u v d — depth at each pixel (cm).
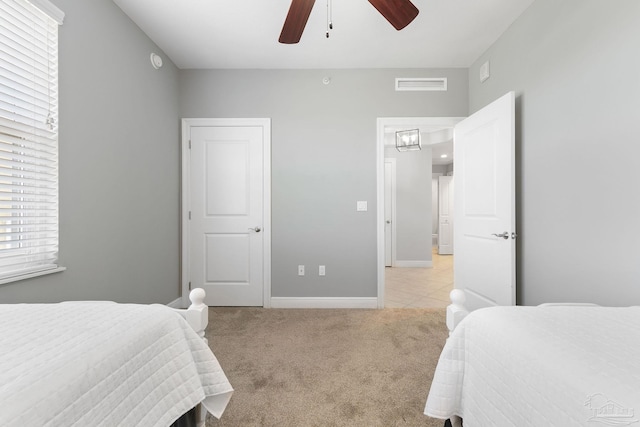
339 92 311
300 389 168
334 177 312
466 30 244
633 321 94
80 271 183
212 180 315
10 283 145
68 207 174
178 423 109
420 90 308
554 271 192
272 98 311
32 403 55
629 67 145
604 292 158
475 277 262
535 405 70
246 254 315
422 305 326
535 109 209
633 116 143
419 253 579
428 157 579
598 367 66
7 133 142
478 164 257
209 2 211
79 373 66
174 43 264
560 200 187
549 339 81
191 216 315
